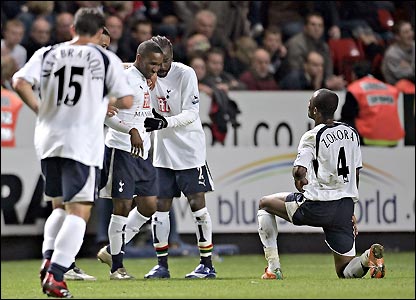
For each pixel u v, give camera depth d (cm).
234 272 3806
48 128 2473
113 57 2488
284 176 5000
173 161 3294
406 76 5350
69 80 2459
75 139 2447
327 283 2834
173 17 5456
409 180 5122
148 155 3209
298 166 2992
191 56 5056
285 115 5009
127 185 3158
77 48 2480
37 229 4775
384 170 5084
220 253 4856
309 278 3177
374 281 2892
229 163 4931
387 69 5362
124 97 2488
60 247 2441
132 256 4719
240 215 4950
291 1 5728
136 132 3086
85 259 4731
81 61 2464
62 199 2550
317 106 3042
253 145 4969
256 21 5650
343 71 5484
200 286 2795
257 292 2530
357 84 5044
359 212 5050
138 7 5438
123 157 3153
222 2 5500
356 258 3097
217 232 4922
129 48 5038
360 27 5647
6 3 5197
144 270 4003
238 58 5372
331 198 3036
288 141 5009
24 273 3897
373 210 5072
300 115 5025
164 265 3338
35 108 2484
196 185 3300
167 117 3181
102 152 2495
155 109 3278
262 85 5134
